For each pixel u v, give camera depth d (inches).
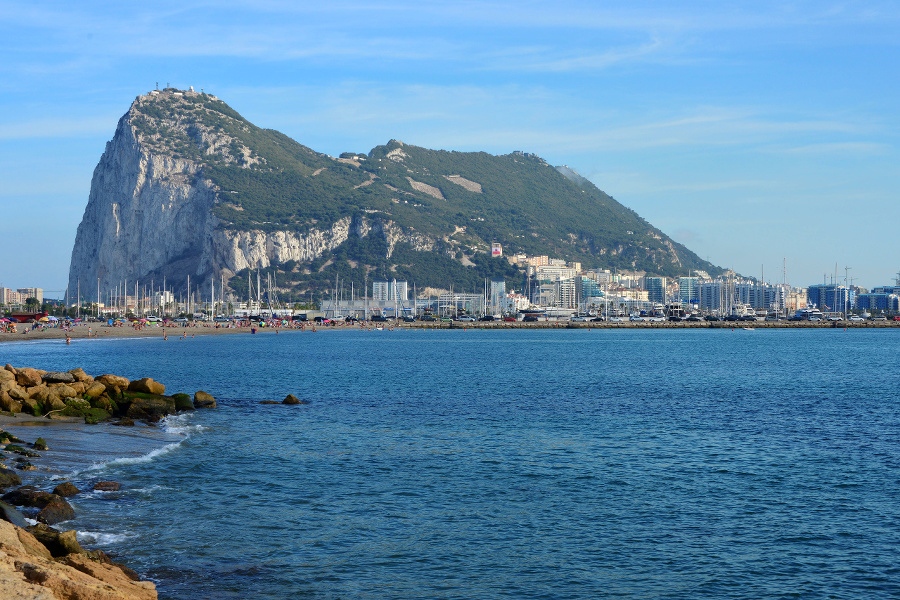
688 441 1829.5
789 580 944.3
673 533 1113.4
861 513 1218.0
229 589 875.4
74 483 1273.4
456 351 5826.8
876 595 903.7
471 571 957.2
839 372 3939.5
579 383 3292.3
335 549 1020.5
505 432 1936.5
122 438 1707.7
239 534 1065.5
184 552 983.0
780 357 5162.4
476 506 1238.3
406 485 1365.7
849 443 1814.7
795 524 1159.6
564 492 1332.4
